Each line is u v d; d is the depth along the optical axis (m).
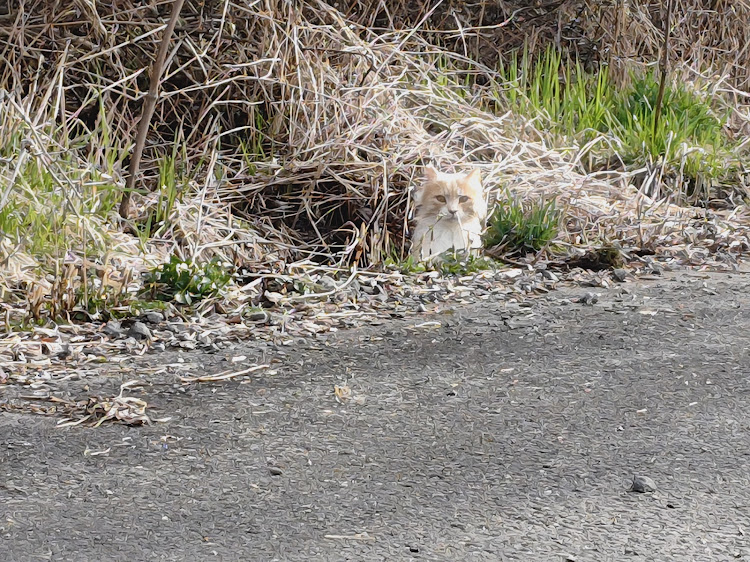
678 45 18.47
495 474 5.95
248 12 13.60
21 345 8.06
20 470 5.96
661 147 14.52
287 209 12.68
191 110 13.52
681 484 5.84
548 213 11.92
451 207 11.45
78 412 6.85
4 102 11.71
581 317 9.13
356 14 15.86
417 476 5.93
